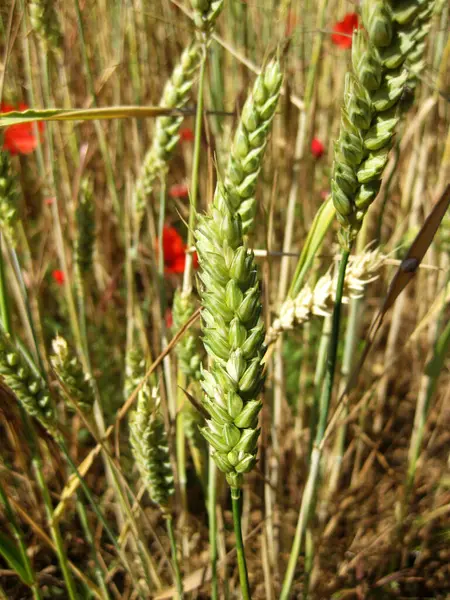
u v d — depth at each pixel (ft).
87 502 1.37
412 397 1.76
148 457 0.73
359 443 1.46
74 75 1.52
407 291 1.88
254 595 1.26
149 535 1.34
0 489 0.84
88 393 0.82
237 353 0.46
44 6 0.95
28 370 0.75
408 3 0.43
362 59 0.46
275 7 1.35
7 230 0.86
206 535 1.34
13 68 1.23
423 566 1.35
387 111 0.48
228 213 0.45
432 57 1.30
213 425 0.50
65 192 1.38
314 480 0.79
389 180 0.87
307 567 1.12
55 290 1.82
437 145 1.56
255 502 1.47
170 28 1.37
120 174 1.65
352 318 1.17
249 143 0.62
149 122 1.62
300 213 1.54
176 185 1.87
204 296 0.47
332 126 1.63
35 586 0.89
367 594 1.29
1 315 0.83
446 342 1.17
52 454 1.01
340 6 1.53
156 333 1.29
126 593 1.24
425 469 1.59
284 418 1.45
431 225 0.63
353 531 1.42
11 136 1.38
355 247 1.14
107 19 1.46
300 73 1.51
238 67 1.51
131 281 1.23
